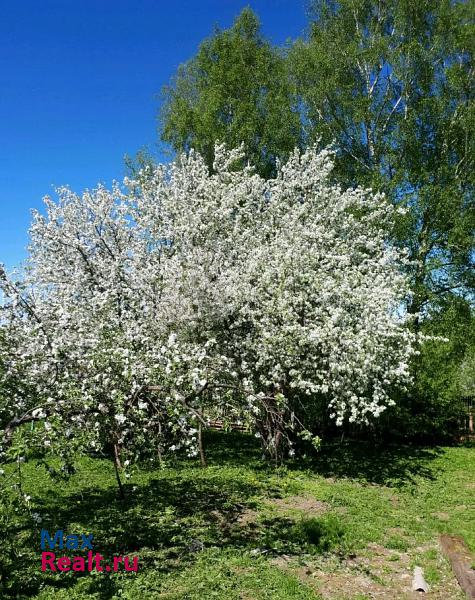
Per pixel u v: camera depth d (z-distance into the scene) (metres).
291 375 10.03
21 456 5.23
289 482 9.97
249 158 19.05
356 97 18.42
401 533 7.43
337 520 7.62
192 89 22.31
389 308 10.99
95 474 10.00
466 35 17.61
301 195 13.28
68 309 8.24
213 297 10.24
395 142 17.66
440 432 16.25
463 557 6.31
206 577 5.49
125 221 11.76
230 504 8.24
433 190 16.42
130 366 6.23
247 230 11.66
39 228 11.33
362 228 13.13
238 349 10.53
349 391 9.86
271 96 19.70
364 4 19.14
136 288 10.90
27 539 6.34
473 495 9.73
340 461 12.48
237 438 15.30
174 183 12.34
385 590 5.61
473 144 17.22
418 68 17.98
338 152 18.70
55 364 6.39
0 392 6.46
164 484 9.35
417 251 17.28
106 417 6.34
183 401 6.40
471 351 17.31
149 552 6.14
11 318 7.37
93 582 5.27
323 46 19.12
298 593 5.29
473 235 16.66
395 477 11.04
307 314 10.32
